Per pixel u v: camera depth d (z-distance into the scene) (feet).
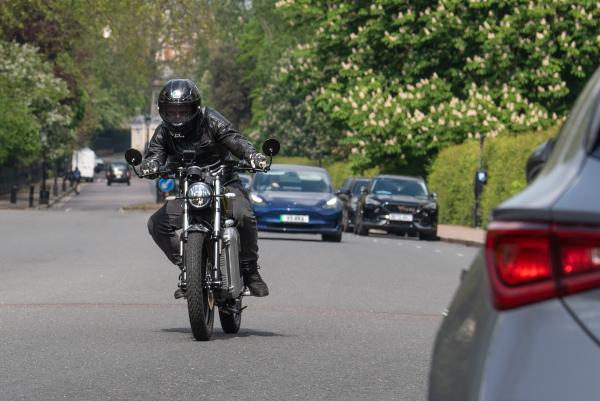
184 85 76.48
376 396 56.90
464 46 352.90
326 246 196.03
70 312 92.63
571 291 25.13
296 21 398.62
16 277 125.59
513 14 348.18
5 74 481.87
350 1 371.76
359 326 86.48
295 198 212.43
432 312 98.02
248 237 79.00
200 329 74.69
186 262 73.82
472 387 25.80
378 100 352.08
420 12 354.95
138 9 385.09
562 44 347.97
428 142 349.61
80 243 188.34
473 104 343.46
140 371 63.41
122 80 571.28
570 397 24.53
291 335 80.33
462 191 313.53
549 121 345.10
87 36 428.15
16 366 64.80
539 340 25.05
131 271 134.00
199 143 77.71
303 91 392.06
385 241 235.20
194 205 75.15
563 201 25.66
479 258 28.43
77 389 57.77
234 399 55.57
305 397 56.34
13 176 584.40
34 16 436.76
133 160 78.28
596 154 26.55
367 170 390.42
